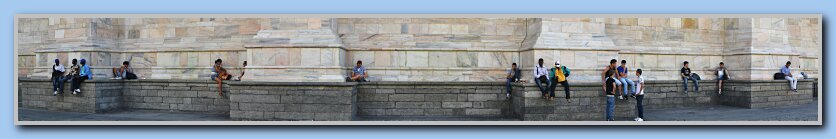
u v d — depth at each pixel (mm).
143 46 13758
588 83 10992
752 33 14703
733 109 13953
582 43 11367
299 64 10828
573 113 10984
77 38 13438
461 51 11875
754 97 14312
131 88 13656
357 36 11859
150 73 13664
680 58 14617
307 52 10812
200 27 13336
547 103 10867
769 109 14055
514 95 11414
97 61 13305
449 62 11844
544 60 11062
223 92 12414
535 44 11031
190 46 13273
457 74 11828
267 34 11086
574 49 11219
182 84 13016
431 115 11609
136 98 13586
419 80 11742
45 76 13852
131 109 13578
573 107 10984
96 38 13438
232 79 12594
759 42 14805
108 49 13586
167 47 13484
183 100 13008
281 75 10859
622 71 12055
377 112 11516
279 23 11148
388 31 11922
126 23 13969
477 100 11719
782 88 14984
